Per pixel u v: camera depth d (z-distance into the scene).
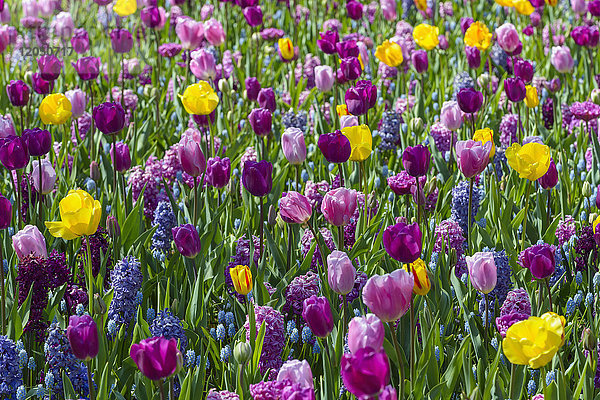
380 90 8.77
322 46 7.32
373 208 5.38
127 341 4.08
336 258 3.63
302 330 4.16
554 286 4.29
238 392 3.50
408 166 4.52
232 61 9.31
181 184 5.80
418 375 3.46
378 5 12.22
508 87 6.33
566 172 5.88
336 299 4.21
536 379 3.79
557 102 7.88
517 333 3.01
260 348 3.61
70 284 4.34
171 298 4.38
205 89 5.90
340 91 8.28
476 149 4.45
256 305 3.87
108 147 6.96
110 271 4.59
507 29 7.30
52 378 3.60
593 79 8.79
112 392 3.61
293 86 8.54
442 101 8.17
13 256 4.55
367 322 2.97
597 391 3.78
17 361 3.63
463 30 9.77
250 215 5.41
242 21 12.02
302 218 4.16
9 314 4.29
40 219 5.03
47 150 4.89
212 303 4.58
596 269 4.69
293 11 12.40
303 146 5.27
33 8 10.05
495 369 3.44
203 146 6.50
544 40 10.61
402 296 3.18
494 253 4.32
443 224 4.79
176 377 3.73
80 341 3.14
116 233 4.63
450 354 3.90
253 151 6.45
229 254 4.78
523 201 5.59
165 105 8.45
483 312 4.22
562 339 3.01
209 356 4.07
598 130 6.48
